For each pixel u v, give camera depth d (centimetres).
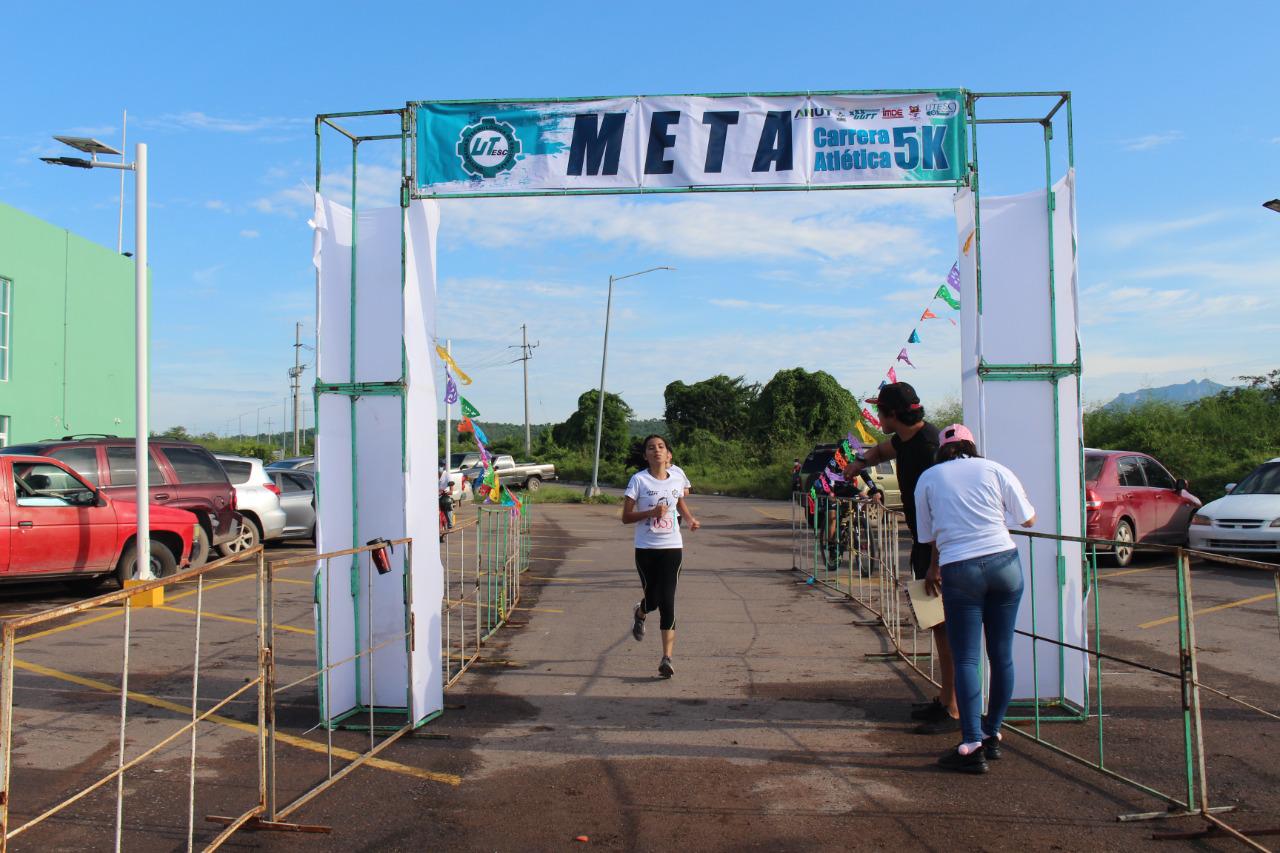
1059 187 626
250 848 425
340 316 618
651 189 630
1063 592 626
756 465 5103
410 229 624
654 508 730
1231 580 1269
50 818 457
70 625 959
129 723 619
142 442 1056
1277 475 1469
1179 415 2508
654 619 988
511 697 680
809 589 1209
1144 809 465
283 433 6444
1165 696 677
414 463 620
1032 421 626
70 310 2297
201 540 1342
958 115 627
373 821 455
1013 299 631
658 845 427
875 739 580
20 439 2108
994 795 485
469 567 1449
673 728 605
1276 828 430
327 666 541
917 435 618
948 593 529
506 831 443
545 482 5025
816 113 631
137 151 1055
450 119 628
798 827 445
